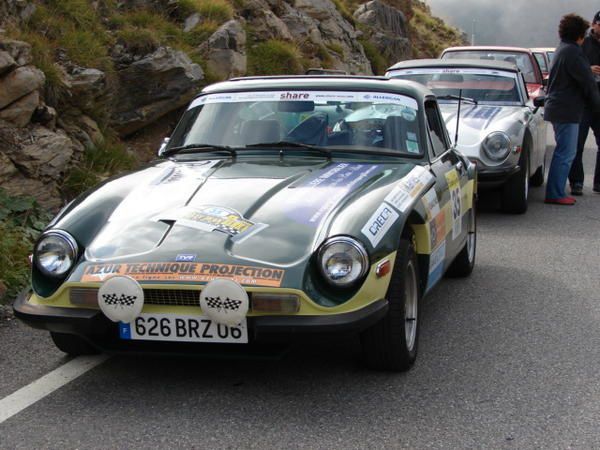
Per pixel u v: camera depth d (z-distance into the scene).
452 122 8.95
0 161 6.92
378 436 3.47
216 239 3.78
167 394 3.94
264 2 15.48
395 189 4.25
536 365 4.38
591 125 10.31
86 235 3.97
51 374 4.22
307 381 4.10
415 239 4.44
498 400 3.88
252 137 5.07
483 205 9.80
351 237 3.68
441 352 4.59
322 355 4.47
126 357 4.46
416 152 4.94
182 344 3.82
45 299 3.84
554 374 4.23
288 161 4.82
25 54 7.39
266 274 3.60
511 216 9.09
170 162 4.97
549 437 3.47
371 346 4.08
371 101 5.14
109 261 3.78
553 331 5.00
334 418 3.66
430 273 4.62
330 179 4.40
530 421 3.64
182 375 4.18
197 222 3.92
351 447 3.37
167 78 9.60
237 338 3.65
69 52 8.69
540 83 13.08
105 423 3.61
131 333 3.73
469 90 9.95
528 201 10.06
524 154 8.95
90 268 3.78
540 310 5.47
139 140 9.73
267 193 4.20
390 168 4.66
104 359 4.44
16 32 8.00
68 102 8.31
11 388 4.04
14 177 7.02
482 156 8.62
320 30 18.03
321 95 5.21
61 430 3.54
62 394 3.95
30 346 4.68
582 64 9.27
